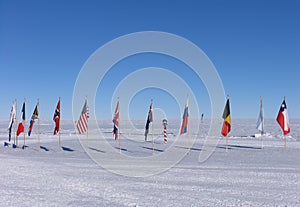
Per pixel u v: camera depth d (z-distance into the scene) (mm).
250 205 7113
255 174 11297
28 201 7410
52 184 9438
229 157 17359
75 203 7270
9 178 10375
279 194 8164
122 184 9508
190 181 10000
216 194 8188
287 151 20547
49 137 37469
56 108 22250
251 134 43906
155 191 8547
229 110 20469
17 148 23547
